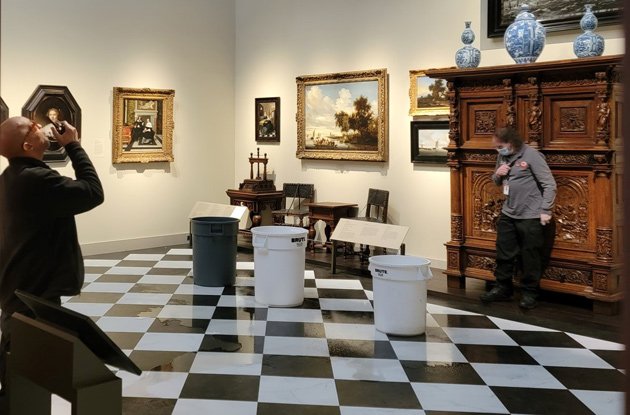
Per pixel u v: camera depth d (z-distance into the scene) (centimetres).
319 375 429
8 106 791
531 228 590
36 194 300
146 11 932
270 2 991
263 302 617
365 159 864
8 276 304
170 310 593
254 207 952
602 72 554
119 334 517
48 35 824
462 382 418
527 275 600
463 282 672
